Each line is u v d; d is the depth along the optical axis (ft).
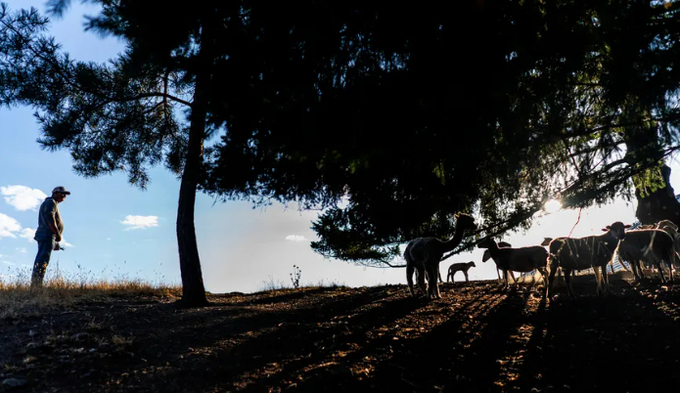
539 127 20.34
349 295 35.99
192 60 20.04
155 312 26.55
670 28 17.19
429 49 17.46
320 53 18.74
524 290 33.06
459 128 18.45
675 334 20.03
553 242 28.78
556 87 18.69
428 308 28.78
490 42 17.10
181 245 31.12
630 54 17.17
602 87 19.51
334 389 16.43
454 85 17.11
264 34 18.88
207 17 19.10
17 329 21.70
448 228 37.78
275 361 18.86
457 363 18.98
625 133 21.06
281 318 25.76
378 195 31.48
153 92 34.42
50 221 32.83
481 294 33.19
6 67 29.60
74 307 26.84
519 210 26.37
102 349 19.21
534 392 16.06
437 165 22.75
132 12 19.42
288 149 19.31
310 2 17.89
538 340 21.18
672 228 33.17
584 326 22.59
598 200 23.27
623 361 18.07
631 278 33.45
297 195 28.27
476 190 28.12
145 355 18.92
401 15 17.01
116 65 31.24
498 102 18.35
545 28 17.39
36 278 31.63
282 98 19.58
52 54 30.14
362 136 18.57
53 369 17.22
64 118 32.86
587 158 22.65
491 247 32.22
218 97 19.94
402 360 19.35
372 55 19.03
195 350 19.43
